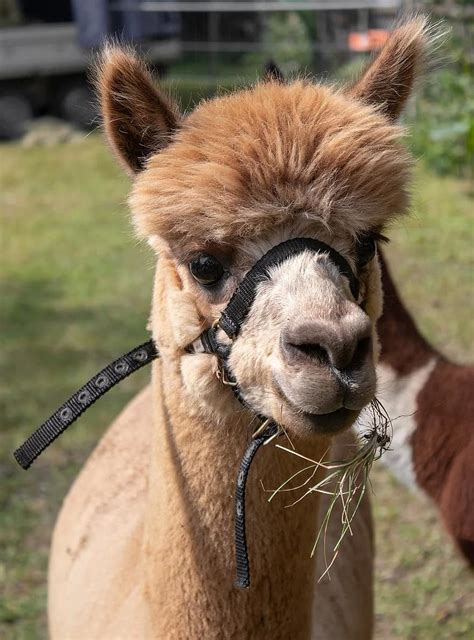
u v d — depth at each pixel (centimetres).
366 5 1664
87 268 1032
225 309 226
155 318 250
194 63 1891
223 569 241
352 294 227
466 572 516
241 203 220
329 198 220
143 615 256
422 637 472
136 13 1705
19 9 1870
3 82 1716
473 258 952
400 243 1001
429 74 274
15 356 796
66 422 259
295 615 247
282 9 1758
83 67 1727
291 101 234
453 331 786
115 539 308
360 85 261
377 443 250
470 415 448
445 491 452
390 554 532
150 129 246
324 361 205
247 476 234
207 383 234
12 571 522
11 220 1250
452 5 1220
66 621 313
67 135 1717
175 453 245
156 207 228
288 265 219
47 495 594
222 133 228
